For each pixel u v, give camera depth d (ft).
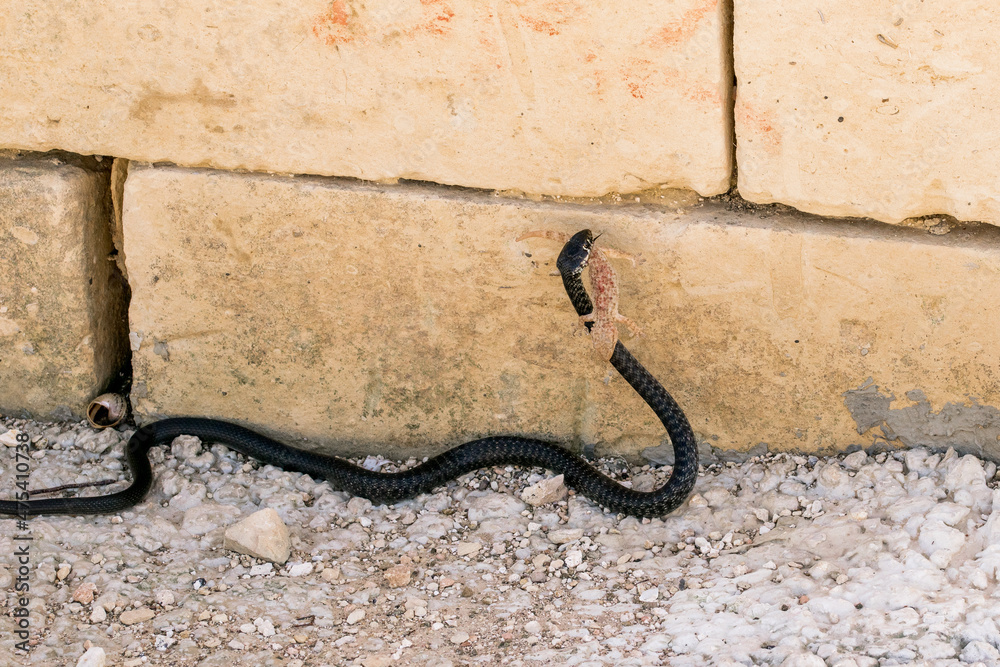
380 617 5.67
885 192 5.73
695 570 5.75
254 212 5.94
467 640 5.60
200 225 5.97
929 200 5.73
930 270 5.77
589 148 5.80
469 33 5.73
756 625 5.55
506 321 5.97
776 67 5.68
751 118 5.73
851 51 5.64
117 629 5.63
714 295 5.87
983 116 5.64
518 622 5.65
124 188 5.97
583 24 5.69
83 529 5.85
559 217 5.86
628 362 5.88
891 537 5.69
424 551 5.86
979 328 5.80
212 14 5.79
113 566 5.77
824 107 5.69
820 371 5.90
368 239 5.93
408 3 5.73
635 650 5.54
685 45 5.68
